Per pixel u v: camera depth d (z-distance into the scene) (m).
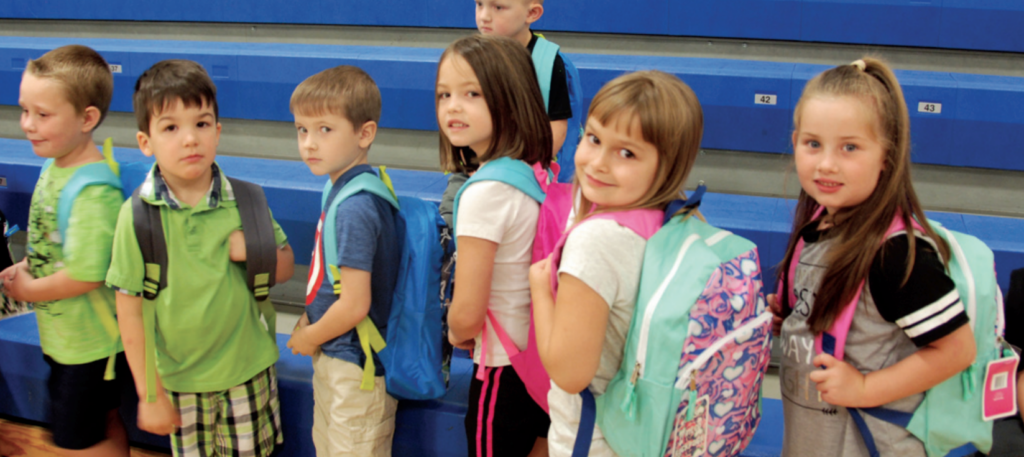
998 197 2.02
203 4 2.69
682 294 0.90
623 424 0.95
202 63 2.40
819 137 0.95
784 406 1.09
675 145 0.92
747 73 2.08
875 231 0.94
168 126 1.22
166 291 1.29
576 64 2.20
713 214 1.88
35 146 1.37
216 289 1.32
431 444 1.48
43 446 1.71
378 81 2.27
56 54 1.37
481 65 1.13
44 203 1.41
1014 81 2.04
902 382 0.95
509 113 1.15
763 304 0.99
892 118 0.92
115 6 2.78
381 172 1.36
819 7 2.21
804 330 1.03
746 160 2.14
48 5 2.85
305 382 1.57
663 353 0.90
